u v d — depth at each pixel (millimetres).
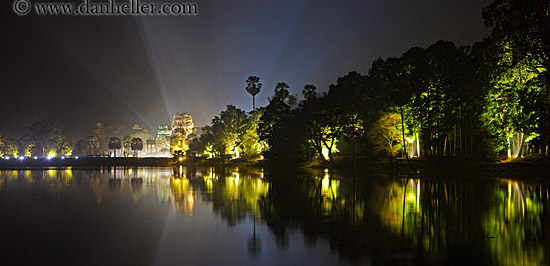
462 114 67812
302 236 18531
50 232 20375
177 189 42812
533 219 21641
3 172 85375
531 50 39312
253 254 15578
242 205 29297
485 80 60094
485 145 68938
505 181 44875
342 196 33312
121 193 39438
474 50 64875
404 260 14352
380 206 27172
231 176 64125
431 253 15180
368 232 19000
